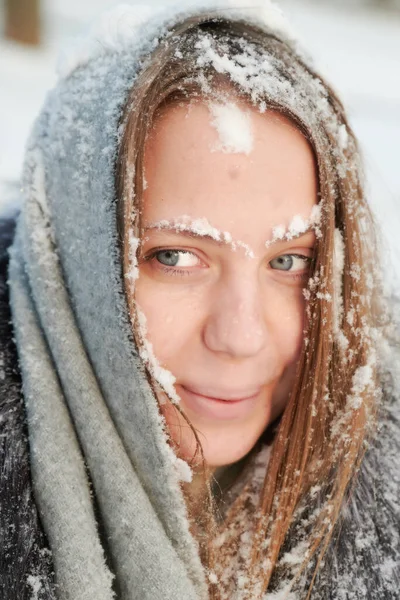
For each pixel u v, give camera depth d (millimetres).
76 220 916
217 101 837
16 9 5219
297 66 953
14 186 1275
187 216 838
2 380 904
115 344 878
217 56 865
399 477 1003
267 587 965
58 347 904
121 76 904
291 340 958
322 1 8789
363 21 8180
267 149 843
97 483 874
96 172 882
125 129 843
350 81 5254
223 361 895
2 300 1001
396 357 1087
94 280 892
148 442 880
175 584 833
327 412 1027
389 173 3047
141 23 968
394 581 939
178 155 834
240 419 948
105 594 808
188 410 937
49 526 815
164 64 854
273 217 857
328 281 936
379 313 1088
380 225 1114
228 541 1005
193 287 892
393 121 4105
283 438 1003
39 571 795
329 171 906
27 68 4688
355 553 959
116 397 896
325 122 942
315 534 976
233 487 1045
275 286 935
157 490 889
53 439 852
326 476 1014
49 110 1021
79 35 1051
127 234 843
